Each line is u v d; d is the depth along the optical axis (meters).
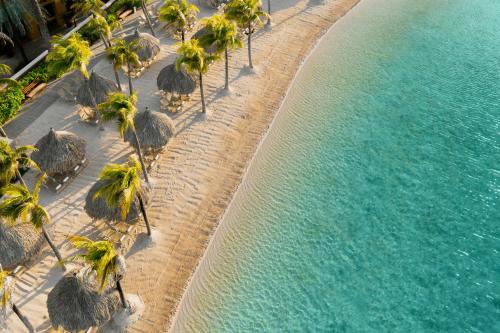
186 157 33.69
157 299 25.28
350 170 33.44
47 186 30.78
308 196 31.44
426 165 33.88
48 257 26.94
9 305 22.61
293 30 48.56
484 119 37.84
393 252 28.27
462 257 28.06
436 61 44.44
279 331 24.31
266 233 29.00
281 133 36.16
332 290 26.22
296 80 41.81
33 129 35.88
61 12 48.47
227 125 36.53
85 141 32.78
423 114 38.38
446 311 25.42
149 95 39.47
